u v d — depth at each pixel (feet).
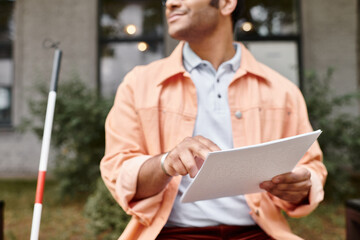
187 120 3.70
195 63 3.88
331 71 15.26
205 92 3.83
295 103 3.90
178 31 3.65
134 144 3.57
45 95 16.42
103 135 14.46
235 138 3.71
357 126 13.79
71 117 14.23
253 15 19.98
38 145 20.74
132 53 21.02
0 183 17.99
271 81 3.94
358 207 4.95
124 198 3.27
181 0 3.63
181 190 3.60
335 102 14.30
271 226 3.58
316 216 12.06
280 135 3.78
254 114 3.74
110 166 3.49
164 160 3.13
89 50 20.63
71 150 14.84
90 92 15.81
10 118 21.99
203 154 2.94
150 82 3.84
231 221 3.59
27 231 10.97
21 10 20.92
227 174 2.80
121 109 3.73
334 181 13.53
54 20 20.79
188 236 3.50
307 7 19.56
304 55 19.52
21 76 20.93
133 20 21.06
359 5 20.24
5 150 20.85
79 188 14.33
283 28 19.99
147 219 3.34
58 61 4.31
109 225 8.85
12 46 21.86
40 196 3.76
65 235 10.48
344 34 19.53
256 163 2.78
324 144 13.70
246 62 3.94
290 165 3.01
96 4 20.72
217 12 3.69
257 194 3.65
